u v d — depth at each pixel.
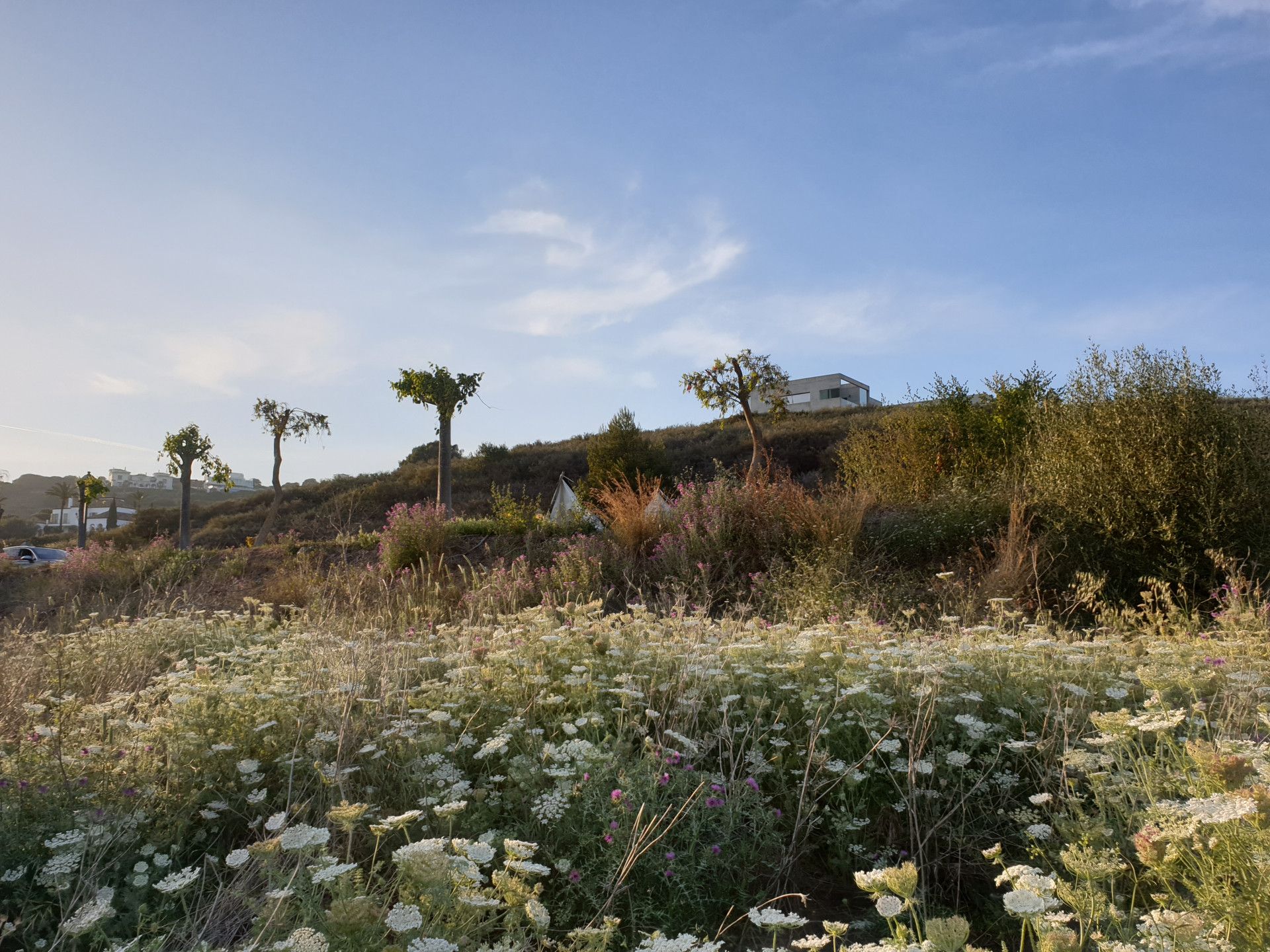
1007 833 2.56
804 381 55.16
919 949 1.31
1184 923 1.35
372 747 2.86
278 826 2.04
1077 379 9.18
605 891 2.26
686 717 3.20
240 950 1.64
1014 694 3.26
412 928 1.47
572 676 3.57
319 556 12.99
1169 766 2.30
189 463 26.11
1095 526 8.05
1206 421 7.81
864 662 3.64
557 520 13.30
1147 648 4.09
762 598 8.05
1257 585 6.54
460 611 7.85
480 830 2.45
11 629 7.16
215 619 7.27
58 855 2.16
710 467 29.66
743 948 2.21
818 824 2.78
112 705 3.37
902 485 12.10
